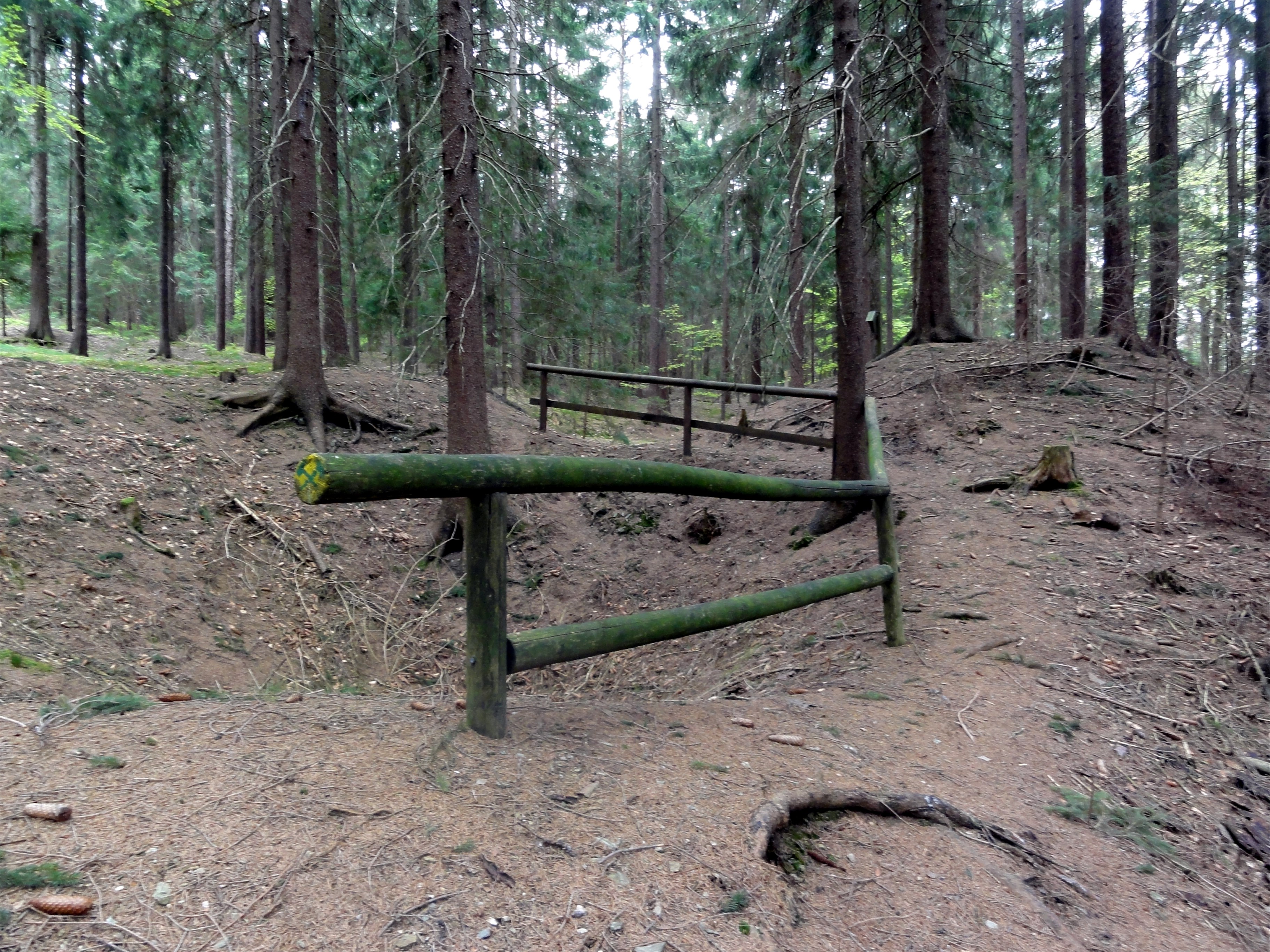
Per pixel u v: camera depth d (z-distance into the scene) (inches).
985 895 92.0
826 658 190.2
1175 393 342.3
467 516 105.0
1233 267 304.8
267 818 79.2
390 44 469.4
